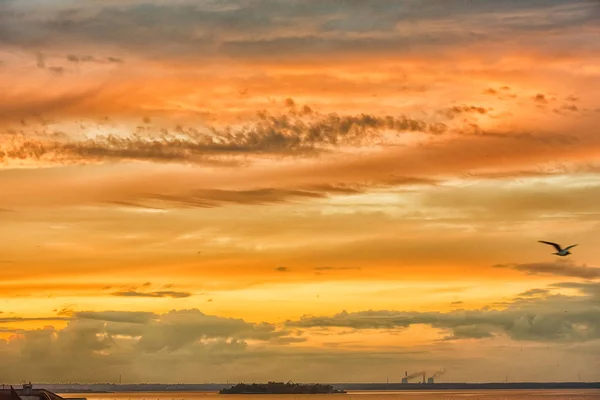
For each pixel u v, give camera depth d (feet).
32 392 456.45
